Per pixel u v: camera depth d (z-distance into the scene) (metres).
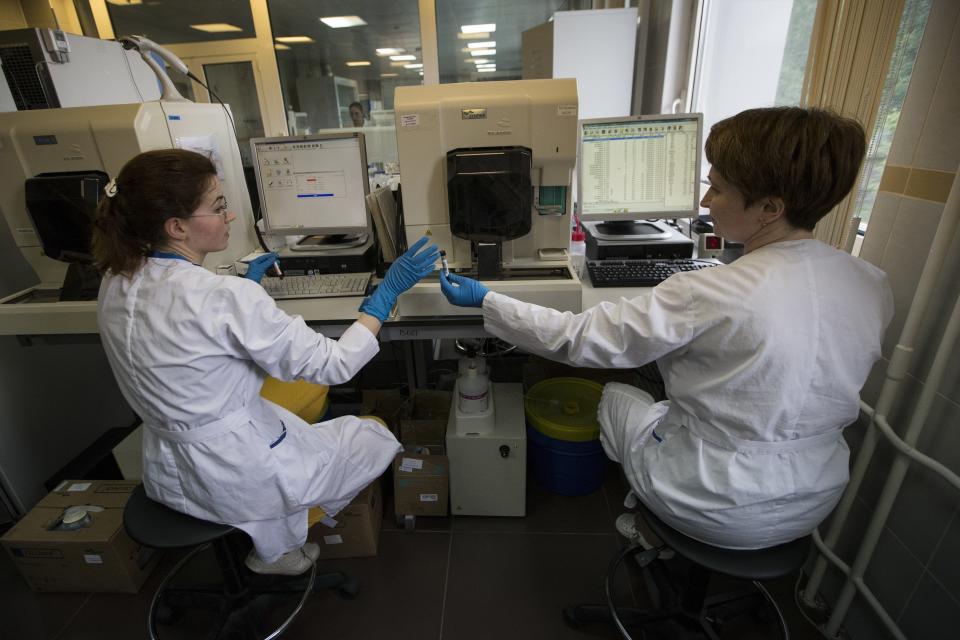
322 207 1.69
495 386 1.90
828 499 0.92
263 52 3.85
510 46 3.93
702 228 1.88
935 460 1.04
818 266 0.81
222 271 1.71
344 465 1.24
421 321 1.41
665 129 1.66
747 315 0.79
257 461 1.03
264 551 1.13
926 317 1.06
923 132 1.05
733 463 0.88
